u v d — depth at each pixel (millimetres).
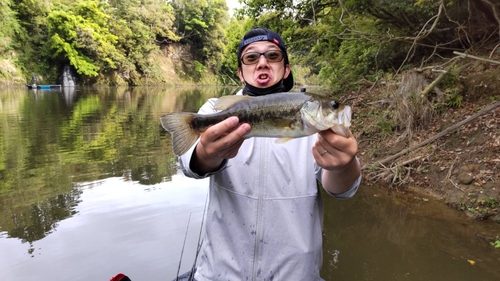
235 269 2084
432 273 3961
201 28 61750
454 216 5414
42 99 24406
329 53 15164
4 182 6848
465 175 5992
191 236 4637
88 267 3939
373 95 11141
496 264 4121
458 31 10219
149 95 32375
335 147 1676
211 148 1709
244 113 1901
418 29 12094
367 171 7418
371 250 4477
